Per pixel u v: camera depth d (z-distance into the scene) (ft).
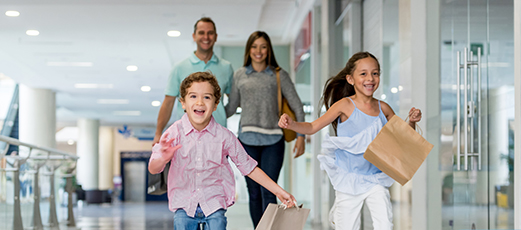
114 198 97.76
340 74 9.87
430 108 11.50
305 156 28.60
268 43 13.20
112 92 57.16
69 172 27.91
